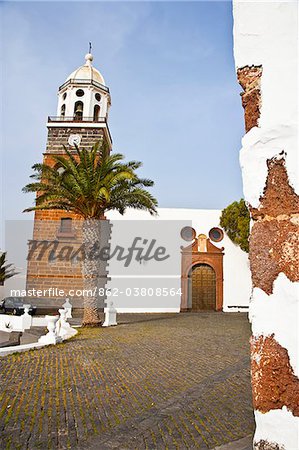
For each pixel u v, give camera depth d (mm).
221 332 14508
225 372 7480
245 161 1567
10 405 5355
